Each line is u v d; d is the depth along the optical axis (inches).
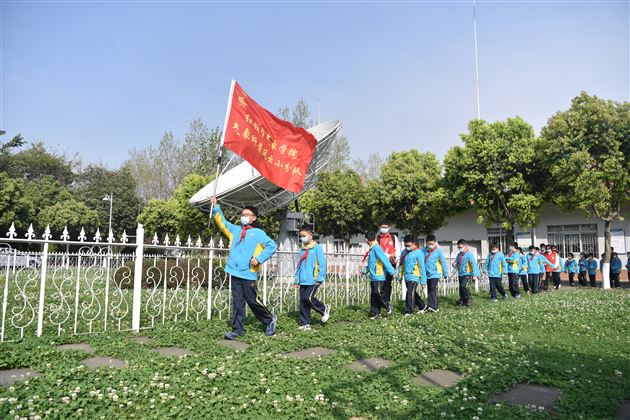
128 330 302.8
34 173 2054.6
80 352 240.1
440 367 230.4
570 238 1015.6
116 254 361.1
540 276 799.7
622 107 738.2
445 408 169.0
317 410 165.6
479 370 217.8
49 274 407.5
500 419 157.5
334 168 1541.6
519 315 390.0
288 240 817.5
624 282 917.8
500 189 888.3
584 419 159.0
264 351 254.1
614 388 193.5
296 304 429.4
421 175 1080.2
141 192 1996.8
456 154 944.9
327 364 228.1
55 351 237.6
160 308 359.6
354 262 489.1
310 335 301.7
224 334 293.7
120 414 155.9
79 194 1983.3
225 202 665.0
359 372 215.8
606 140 723.4
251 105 355.3
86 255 296.5
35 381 184.9
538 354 251.0
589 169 743.7
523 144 871.7
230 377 196.1
